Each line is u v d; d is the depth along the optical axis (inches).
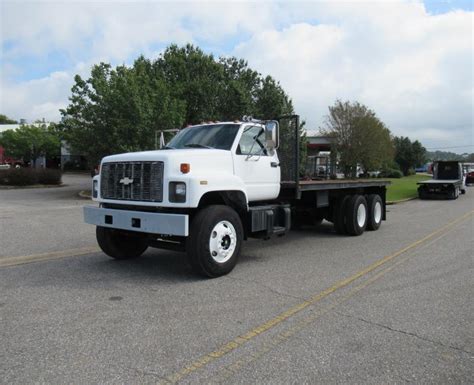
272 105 1235.2
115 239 305.7
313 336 177.9
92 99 903.7
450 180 1101.7
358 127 1897.1
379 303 220.8
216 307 211.6
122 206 283.0
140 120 869.8
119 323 188.9
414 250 363.3
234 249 274.7
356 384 140.6
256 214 301.6
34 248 353.7
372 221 471.8
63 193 990.4
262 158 315.9
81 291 235.5
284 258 329.1
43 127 2380.7
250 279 264.7
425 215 649.6
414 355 162.1
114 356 157.3
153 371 146.8
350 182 429.4
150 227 252.7
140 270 284.0
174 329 183.2
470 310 211.2
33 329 181.2
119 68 949.8
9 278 260.5
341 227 440.1
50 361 152.9
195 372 146.6
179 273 276.8
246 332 181.2
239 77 1239.5
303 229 493.4
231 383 139.9
